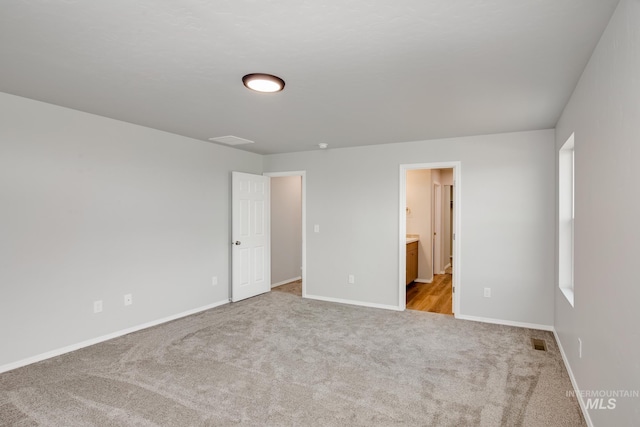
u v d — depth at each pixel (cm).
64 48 204
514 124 369
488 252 416
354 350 331
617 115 160
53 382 266
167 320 419
